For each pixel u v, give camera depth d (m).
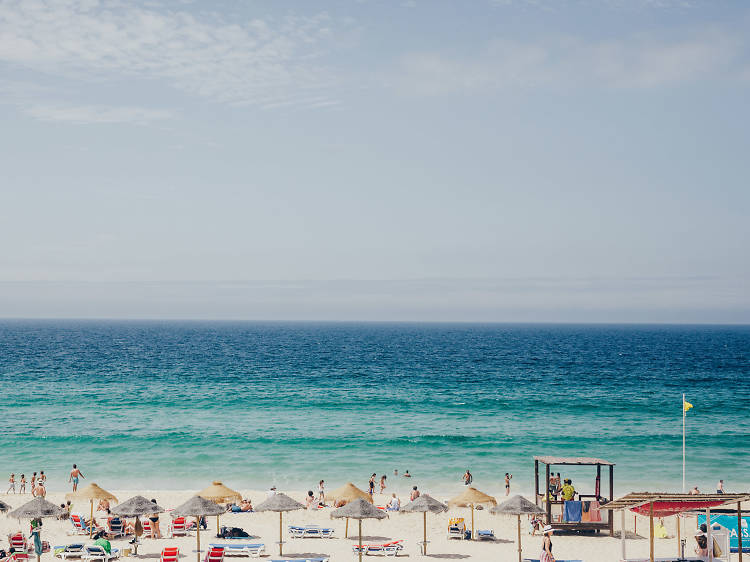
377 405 82.38
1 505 27.16
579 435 63.56
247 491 42.47
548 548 24.17
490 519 35.81
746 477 48.19
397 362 154.38
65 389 95.25
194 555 27.42
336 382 108.31
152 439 59.59
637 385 108.12
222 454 54.44
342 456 54.28
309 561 25.97
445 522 35.12
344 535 32.31
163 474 48.34
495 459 53.59
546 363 155.25
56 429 63.81
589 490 44.25
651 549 22.44
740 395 95.88
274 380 110.44
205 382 106.12
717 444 59.53
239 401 84.62
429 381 111.31
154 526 30.91
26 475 47.47
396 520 35.62
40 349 190.75
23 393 90.38
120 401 83.50
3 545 28.81
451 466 51.31
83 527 31.08
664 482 46.47
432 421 71.00
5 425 65.81
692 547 29.88
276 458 53.31
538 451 56.44
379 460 53.12
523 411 78.69
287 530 32.66
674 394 96.19
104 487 44.84
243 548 27.39
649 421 72.25
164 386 100.12
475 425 68.81
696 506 22.52
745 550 26.66
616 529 33.03
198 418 71.38
